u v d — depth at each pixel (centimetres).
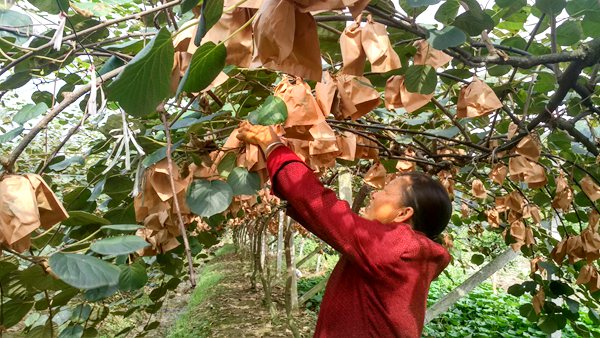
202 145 131
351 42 90
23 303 108
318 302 828
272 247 1486
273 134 123
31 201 67
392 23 90
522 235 244
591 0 100
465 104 117
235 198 184
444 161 223
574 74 124
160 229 133
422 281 121
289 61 67
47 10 89
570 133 162
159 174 114
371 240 115
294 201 115
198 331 681
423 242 123
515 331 651
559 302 367
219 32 75
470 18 97
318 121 105
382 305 116
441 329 641
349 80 108
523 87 180
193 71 74
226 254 1667
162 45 66
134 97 72
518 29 157
